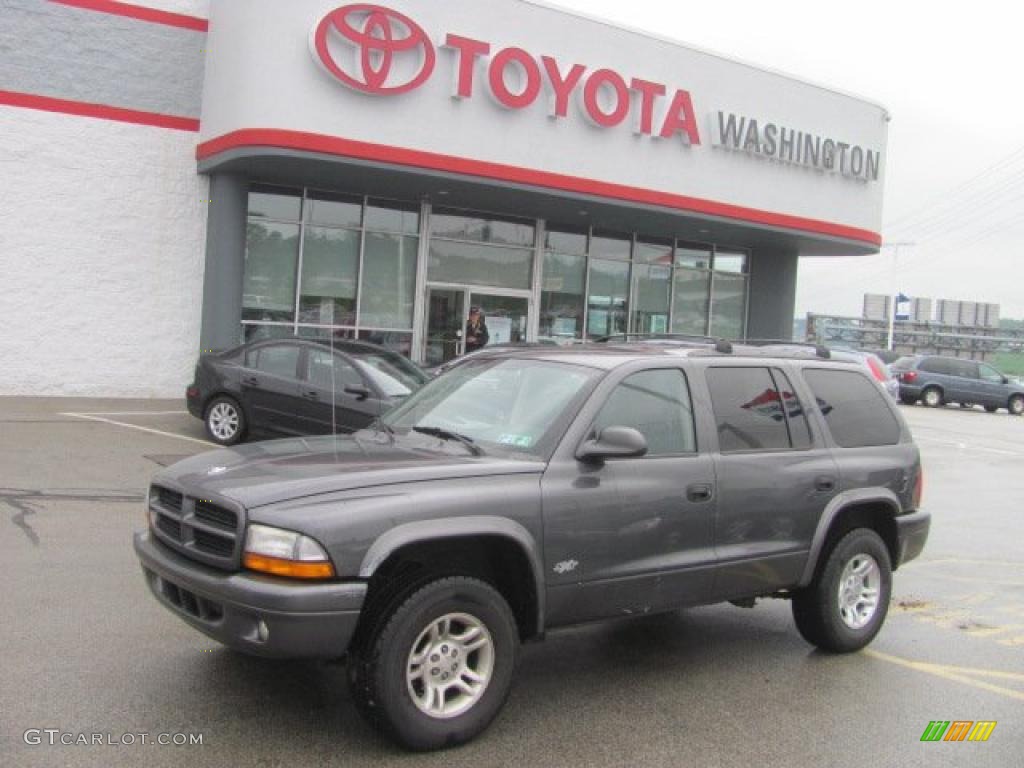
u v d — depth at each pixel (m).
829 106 19.81
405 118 14.51
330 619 3.80
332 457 4.54
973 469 16.19
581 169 16.39
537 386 5.04
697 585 4.99
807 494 5.51
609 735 4.40
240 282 15.39
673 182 17.58
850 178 20.36
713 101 18.03
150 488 4.70
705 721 4.64
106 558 6.67
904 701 5.07
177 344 15.73
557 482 4.48
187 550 4.21
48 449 10.66
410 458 4.51
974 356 61.84
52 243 14.77
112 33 15.01
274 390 11.33
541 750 4.19
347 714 4.40
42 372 14.83
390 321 17.38
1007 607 7.25
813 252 22.81
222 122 14.48
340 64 13.88
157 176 15.44
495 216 18.39
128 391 15.41
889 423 6.31
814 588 5.70
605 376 4.91
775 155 18.91
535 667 5.33
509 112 15.48
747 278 22.47
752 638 6.09
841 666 5.62
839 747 4.41
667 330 21.12
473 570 4.40
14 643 4.99
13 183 14.47
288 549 3.82
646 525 4.76
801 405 5.77
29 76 14.48
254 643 3.84
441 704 4.11
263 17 13.58
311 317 16.61
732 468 5.18
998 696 5.23
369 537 3.91
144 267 15.41
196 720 4.23
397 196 17.02
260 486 4.07
